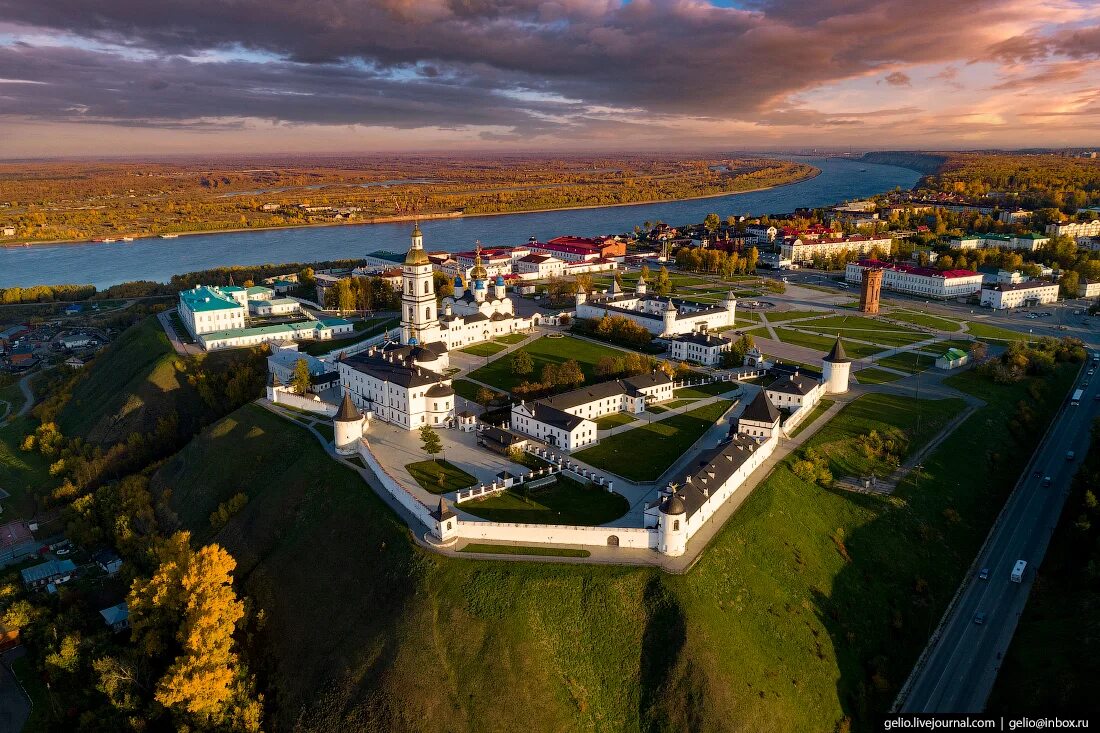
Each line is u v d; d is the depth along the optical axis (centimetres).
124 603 17112
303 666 14412
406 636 13562
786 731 12950
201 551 14988
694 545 15388
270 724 13762
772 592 15050
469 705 12781
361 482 18212
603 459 19488
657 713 12850
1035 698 13238
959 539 17962
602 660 13525
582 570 14488
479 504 16850
